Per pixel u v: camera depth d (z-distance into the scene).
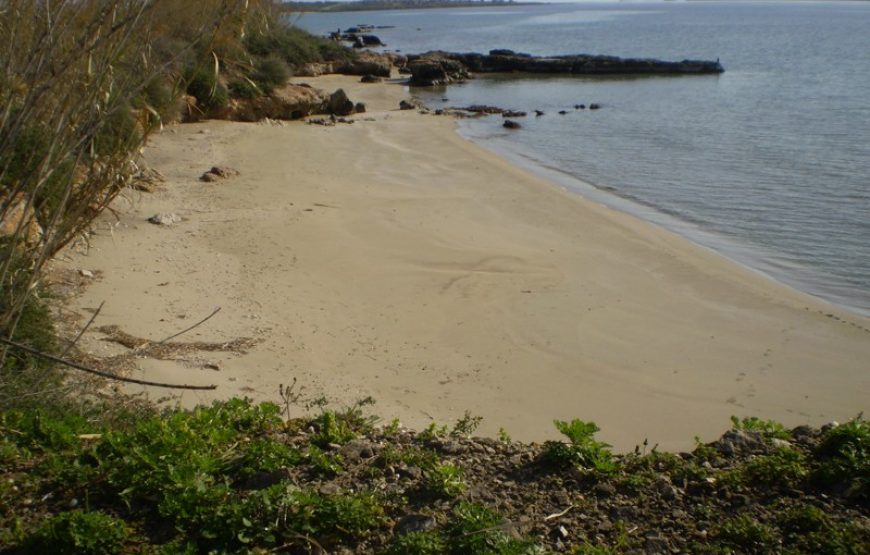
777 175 20.84
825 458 4.75
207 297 11.41
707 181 20.50
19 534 4.08
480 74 51.75
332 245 14.23
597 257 14.26
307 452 4.98
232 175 19.03
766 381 9.78
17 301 4.32
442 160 22.50
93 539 3.97
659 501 4.43
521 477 4.77
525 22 146.00
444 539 4.04
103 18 3.88
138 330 9.94
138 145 4.29
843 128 27.53
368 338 10.59
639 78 48.09
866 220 16.80
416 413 8.57
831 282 13.45
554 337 10.84
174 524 4.19
